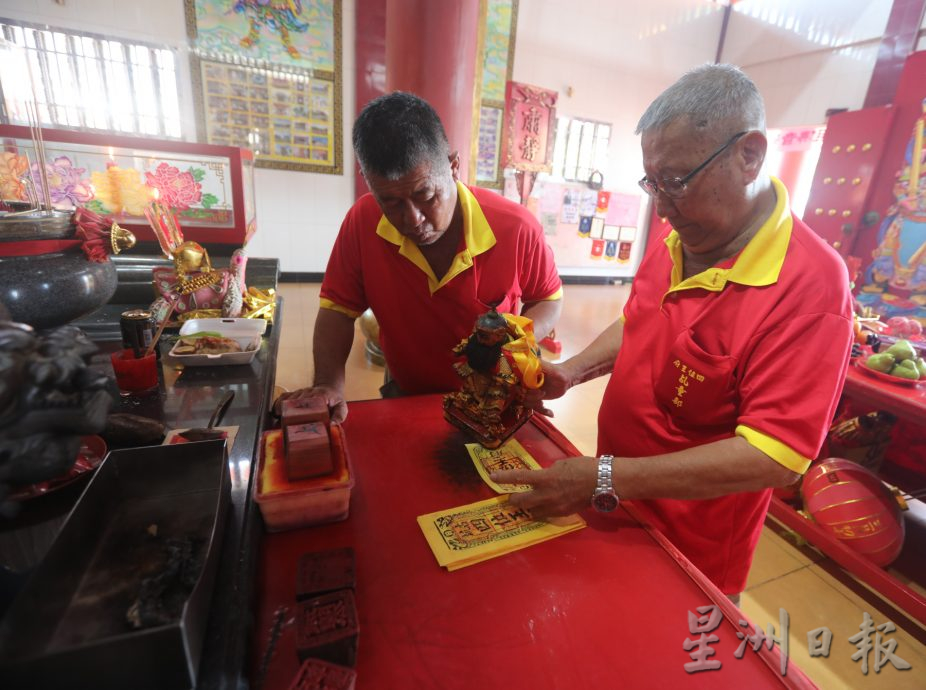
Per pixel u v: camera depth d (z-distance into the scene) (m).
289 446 0.64
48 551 0.44
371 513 0.71
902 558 1.73
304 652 0.45
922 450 2.07
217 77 4.15
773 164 5.54
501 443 0.90
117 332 1.29
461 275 1.14
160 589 0.47
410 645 0.51
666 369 0.86
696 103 0.67
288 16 4.20
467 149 2.60
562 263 6.21
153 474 0.61
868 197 2.58
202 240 1.72
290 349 3.23
